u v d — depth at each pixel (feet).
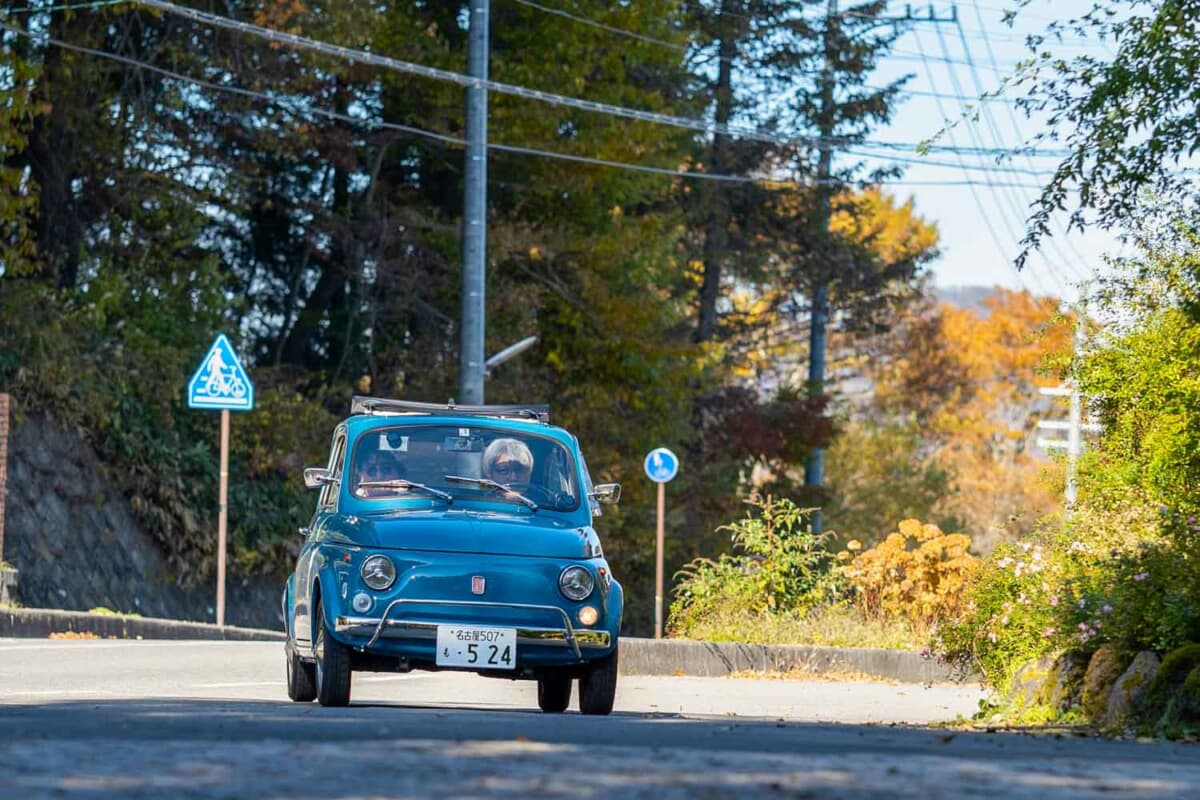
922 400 583.17
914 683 151.84
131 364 223.10
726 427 356.38
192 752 44.96
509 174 293.02
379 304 278.67
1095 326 118.21
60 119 226.38
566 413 294.46
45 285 214.90
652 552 311.68
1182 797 41.19
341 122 279.49
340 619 85.35
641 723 67.36
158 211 244.83
